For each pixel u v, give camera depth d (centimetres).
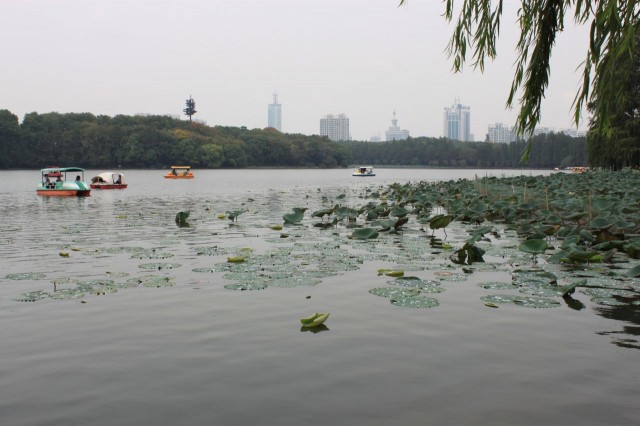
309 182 5347
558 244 1033
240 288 677
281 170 11419
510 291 657
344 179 6359
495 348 460
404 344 471
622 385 383
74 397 372
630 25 423
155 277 741
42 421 339
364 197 2855
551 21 511
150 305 600
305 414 345
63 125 8988
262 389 382
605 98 439
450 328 515
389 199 2464
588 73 445
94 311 577
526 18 528
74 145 8519
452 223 1451
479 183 2667
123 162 8862
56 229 1366
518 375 403
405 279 725
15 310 582
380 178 6844
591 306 587
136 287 686
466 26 584
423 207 1786
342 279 730
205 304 605
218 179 6109
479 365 423
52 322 539
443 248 995
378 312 570
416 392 375
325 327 520
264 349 461
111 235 1230
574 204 1440
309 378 400
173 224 1476
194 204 2334
